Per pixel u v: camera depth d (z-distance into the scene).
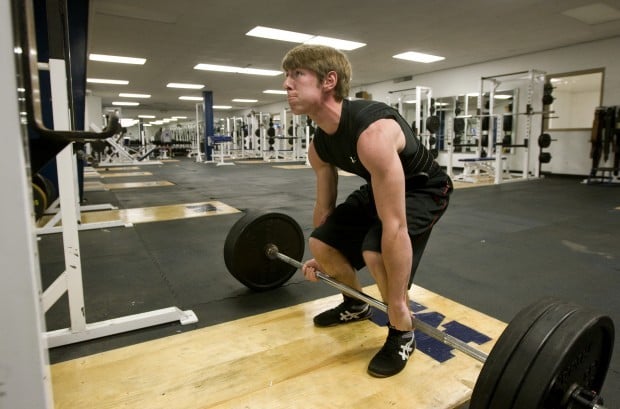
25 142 0.43
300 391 1.12
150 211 3.98
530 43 6.82
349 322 1.52
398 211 1.04
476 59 8.06
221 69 9.04
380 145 1.02
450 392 1.11
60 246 2.71
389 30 6.04
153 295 1.88
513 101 7.87
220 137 10.87
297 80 1.10
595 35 6.34
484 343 1.38
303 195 5.05
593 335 0.77
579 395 0.77
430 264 2.31
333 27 5.89
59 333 1.42
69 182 1.37
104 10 5.16
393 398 1.09
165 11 5.21
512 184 6.19
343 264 1.42
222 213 3.89
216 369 1.23
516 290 1.92
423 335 1.43
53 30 1.20
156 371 1.22
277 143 14.38
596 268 2.23
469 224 3.33
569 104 8.45
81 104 3.62
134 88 11.75
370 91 11.19
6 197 0.39
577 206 4.17
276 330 1.47
